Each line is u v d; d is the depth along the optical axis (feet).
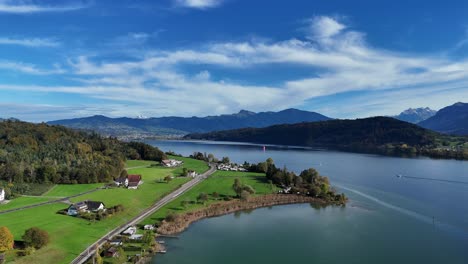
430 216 489.26
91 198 507.71
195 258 340.39
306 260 340.39
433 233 421.18
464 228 437.99
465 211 511.40
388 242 391.04
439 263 336.90
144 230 404.77
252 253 356.59
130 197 528.63
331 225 455.63
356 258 347.97
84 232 371.97
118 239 361.10
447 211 512.63
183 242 385.91
